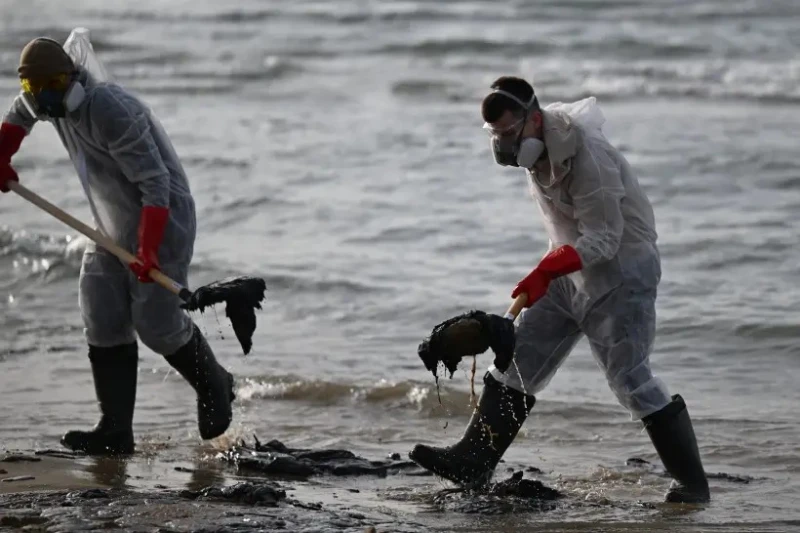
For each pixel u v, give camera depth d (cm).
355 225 4950
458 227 4875
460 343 2070
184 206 2411
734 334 3519
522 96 2134
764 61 9331
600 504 2277
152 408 2970
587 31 10694
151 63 10094
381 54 10288
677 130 6894
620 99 8256
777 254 4375
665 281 4069
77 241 4525
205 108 8169
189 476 2416
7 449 2605
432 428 2848
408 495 2316
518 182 5697
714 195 5312
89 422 2825
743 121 7188
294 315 3825
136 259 2306
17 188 2380
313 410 2983
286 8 12669
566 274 2161
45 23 12331
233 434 2766
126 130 2281
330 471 2477
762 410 2939
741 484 2433
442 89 8731
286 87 9044
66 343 3550
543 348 2306
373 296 3978
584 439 2767
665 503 2286
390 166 6112
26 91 2303
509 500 2269
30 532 1986
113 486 2314
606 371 2291
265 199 5369
